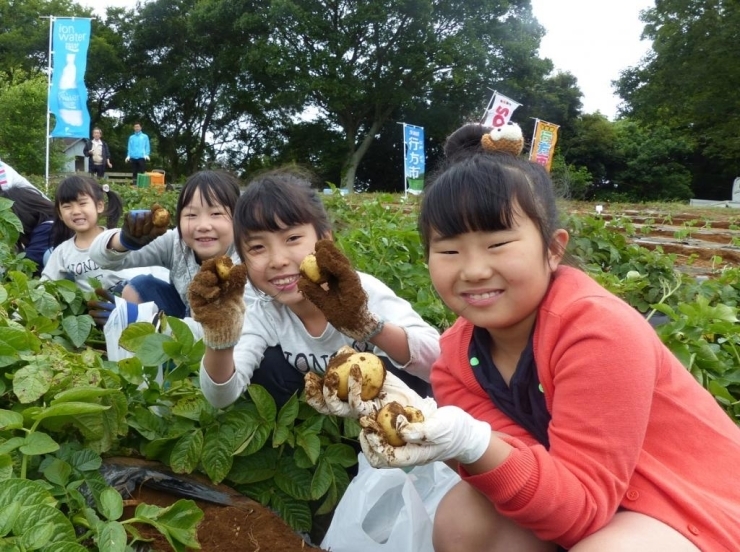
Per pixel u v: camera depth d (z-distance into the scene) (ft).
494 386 6.33
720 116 108.78
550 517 5.13
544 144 41.63
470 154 6.40
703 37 101.55
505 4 113.50
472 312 5.77
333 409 5.32
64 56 49.96
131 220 10.70
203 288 6.66
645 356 5.41
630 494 5.46
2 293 8.63
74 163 94.12
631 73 116.67
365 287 8.35
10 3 132.77
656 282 16.01
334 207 22.09
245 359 8.16
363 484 7.11
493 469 5.12
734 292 14.53
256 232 7.80
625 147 132.57
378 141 130.62
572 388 5.40
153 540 6.59
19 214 16.76
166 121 136.77
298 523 7.93
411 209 24.36
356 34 111.75
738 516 5.37
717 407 6.15
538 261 5.68
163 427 7.79
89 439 7.05
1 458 5.73
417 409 5.01
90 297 12.09
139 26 128.57
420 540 6.55
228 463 7.52
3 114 70.59
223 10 116.06
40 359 7.18
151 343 8.04
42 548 5.09
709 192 135.13
